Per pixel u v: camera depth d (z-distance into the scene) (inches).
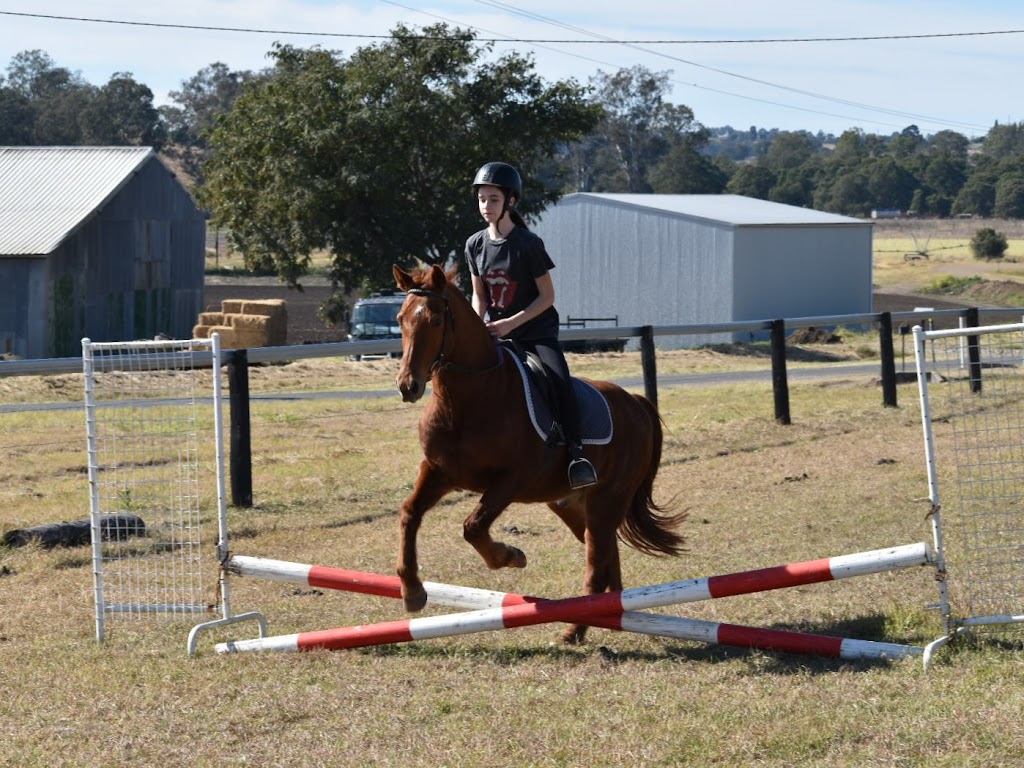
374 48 1512.1
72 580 312.8
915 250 3484.3
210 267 3088.1
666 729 189.2
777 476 448.8
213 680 225.5
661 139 4350.4
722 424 590.6
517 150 1589.6
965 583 273.0
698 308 1604.3
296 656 241.1
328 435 590.2
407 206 1552.7
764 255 1572.3
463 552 339.9
